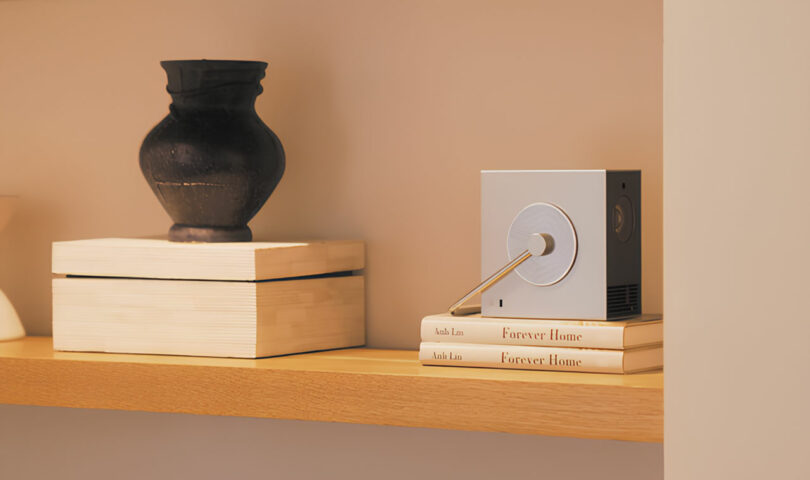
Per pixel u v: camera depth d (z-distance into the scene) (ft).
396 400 3.33
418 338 4.18
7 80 4.80
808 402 2.66
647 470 3.92
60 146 4.72
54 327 3.98
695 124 2.73
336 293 4.07
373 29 4.22
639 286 3.57
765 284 2.68
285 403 3.47
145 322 3.84
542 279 3.40
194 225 3.97
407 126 4.18
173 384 3.60
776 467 2.69
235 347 3.72
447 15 4.10
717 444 2.74
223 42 4.44
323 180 4.33
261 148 3.92
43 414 4.84
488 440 4.15
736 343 2.71
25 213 4.78
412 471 4.26
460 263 4.12
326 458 4.39
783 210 2.66
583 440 4.02
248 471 4.51
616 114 3.86
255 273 3.67
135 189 4.60
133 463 4.69
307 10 4.32
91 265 3.91
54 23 4.71
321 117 4.32
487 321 3.42
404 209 4.20
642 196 3.83
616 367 3.23
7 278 4.82
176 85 3.89
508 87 4.02
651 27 3.80
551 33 3.95
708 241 2.73
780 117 2.66
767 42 2.66
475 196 4.09
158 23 4.54
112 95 4.62
